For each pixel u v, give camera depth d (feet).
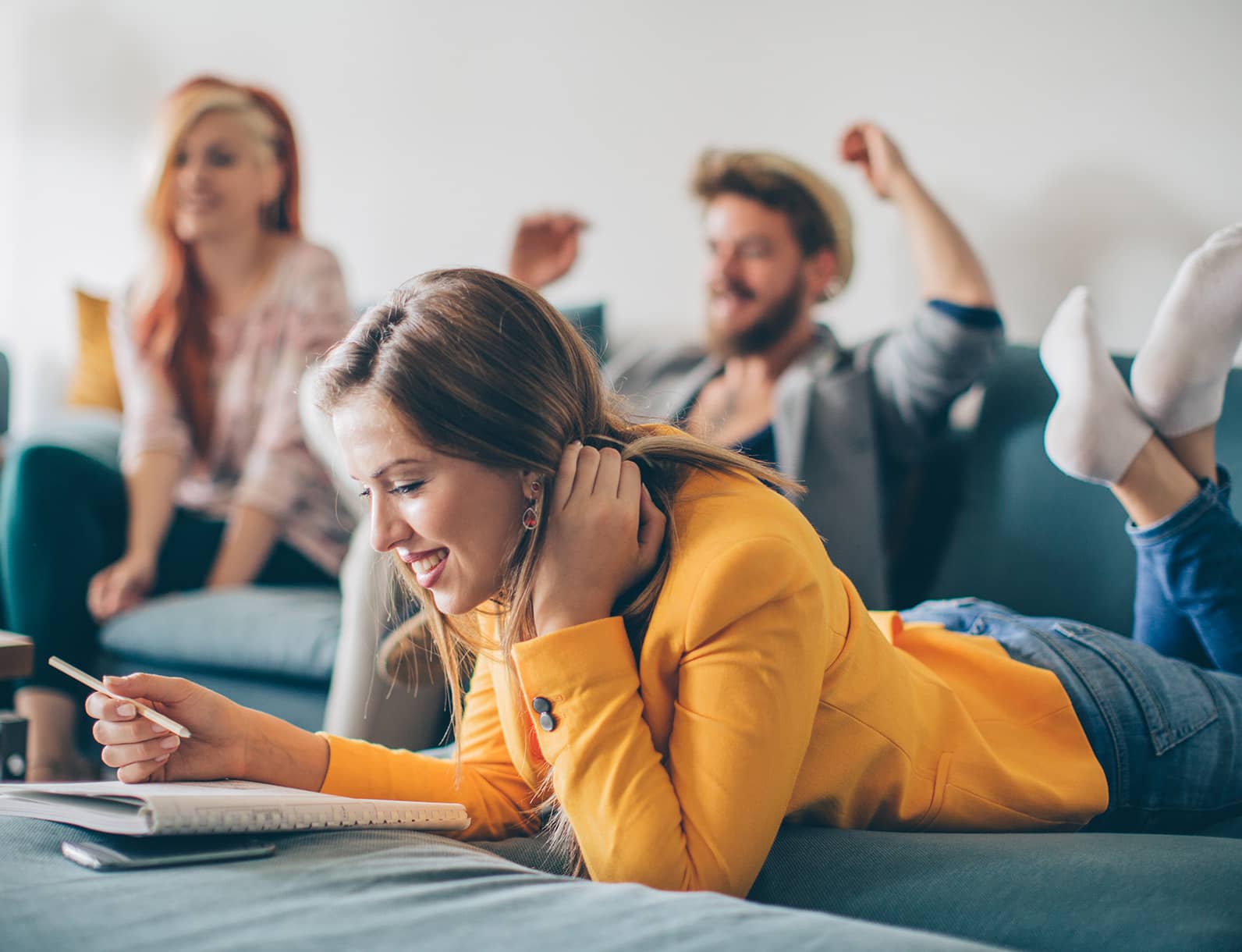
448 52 9.10
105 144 10.76
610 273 8.39
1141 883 2.41
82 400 9.16
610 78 8.41
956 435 6.41
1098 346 4.62
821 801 2.85
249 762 3.00
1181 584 4.56
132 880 2.15
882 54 7.39
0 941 1.82
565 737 2.64
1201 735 3.65
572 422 2.72
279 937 1.83
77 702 6.66
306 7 9.71
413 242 9.29
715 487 2.78
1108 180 6.73
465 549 2.62
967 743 3.13
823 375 6.77
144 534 7.22
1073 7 6.81
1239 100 6.40
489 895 2.10
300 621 6.07
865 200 7.30
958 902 2.46
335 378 2.61
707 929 1.91
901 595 6.38
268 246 8.42
